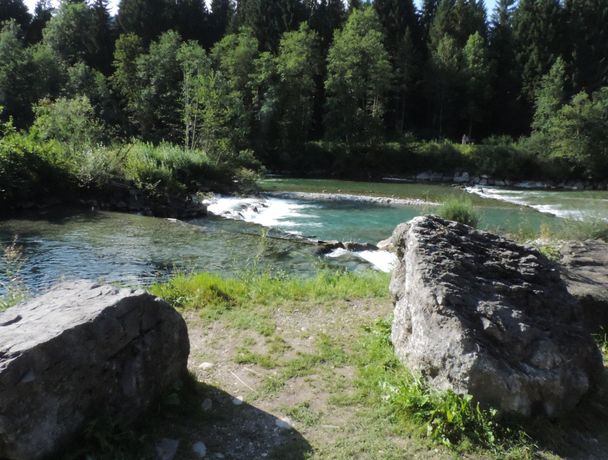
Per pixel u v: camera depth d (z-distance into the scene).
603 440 3.54
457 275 4.16
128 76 50.28
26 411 2.61
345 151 48.44
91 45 61.53
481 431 3.48
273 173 46.62
